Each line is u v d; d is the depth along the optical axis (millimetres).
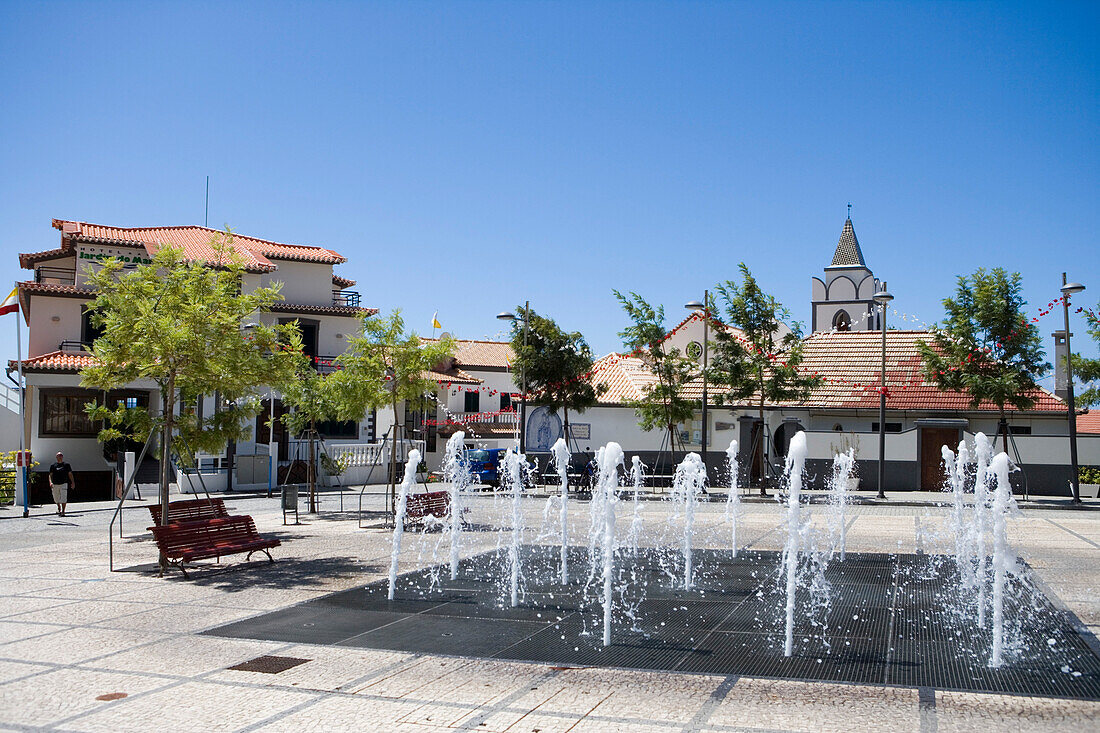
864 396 34938
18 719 6414
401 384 21812
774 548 15695
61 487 24328
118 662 8070
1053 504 26344
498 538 17406
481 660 8078
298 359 17469
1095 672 7402
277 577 12930
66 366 34312
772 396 29875
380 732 6090
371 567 13820
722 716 6344
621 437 37281
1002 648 8266
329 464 36406
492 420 50656
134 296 14508
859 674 7449
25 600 11227
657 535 17844
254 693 7059
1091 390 34031
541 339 35750
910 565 13484
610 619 9344
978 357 28125
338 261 45125
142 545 17062
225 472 33438
